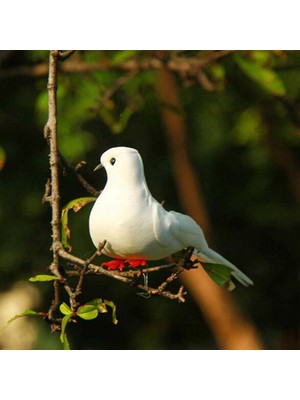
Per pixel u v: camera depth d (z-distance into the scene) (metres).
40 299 16.20
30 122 14.95
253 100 13.69
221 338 15.41
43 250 15.93
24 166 15.43
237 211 16.77
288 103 11.76
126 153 6.04
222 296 15.30
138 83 12.17
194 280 15.34
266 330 17.19
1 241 15.82
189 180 15.13
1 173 15.41
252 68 10.31
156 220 6.00
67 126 12.45
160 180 16.22
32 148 15.31
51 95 6.38
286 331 17.03
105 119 11.88
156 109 14.60
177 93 13.34
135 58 11.45
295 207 16.48
